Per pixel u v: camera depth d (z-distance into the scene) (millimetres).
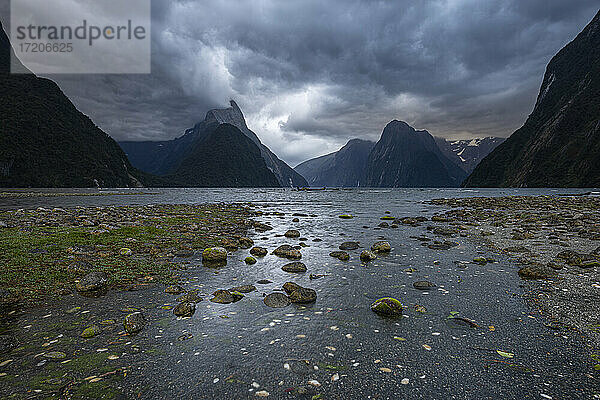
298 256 12930
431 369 5133
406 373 5023
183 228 20094
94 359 5340
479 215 29859
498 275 10484
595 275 10117
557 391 4551
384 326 6750
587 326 6613
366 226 22891
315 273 10812
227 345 5895
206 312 7430
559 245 14938
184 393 4504
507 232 19234
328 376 4949
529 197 57812
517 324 6797
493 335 6312
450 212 34000
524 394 4496
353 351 5711
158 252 13359
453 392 4555
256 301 8203
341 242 16531
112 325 6617
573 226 20969
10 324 6602
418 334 6387
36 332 6270
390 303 7543
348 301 8234
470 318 7129
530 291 8844
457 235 18531
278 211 36000
